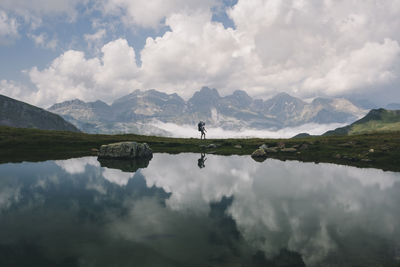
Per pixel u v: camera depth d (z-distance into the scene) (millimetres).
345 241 13008
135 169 35719
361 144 62219
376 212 17688
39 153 51531
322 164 42750
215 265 10383
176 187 24859
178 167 38281
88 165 38781
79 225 14547
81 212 16875
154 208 18016
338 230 14477
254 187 25234
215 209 18000
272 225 15047
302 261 10828
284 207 18719
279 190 24078
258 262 10672
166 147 72812
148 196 21281
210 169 36688
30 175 29891
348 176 31812
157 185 25562
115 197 20797
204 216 16516
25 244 12031
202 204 19219
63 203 18891
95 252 11328
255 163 44000
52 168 35031
